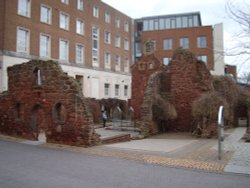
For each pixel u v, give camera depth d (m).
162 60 55.00
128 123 25.16
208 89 21.67
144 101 19.14
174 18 58.69
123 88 51.34
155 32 55.94
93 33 45.06
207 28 53.03
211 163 10.36
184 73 22.27
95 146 14.16
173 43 54.88
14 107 17.89
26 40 33.38
